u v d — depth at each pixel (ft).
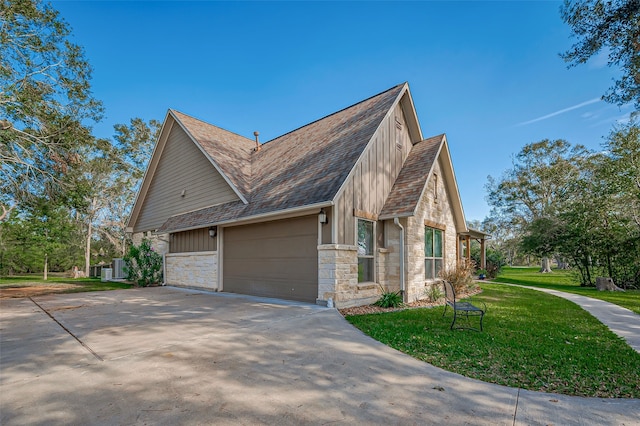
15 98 42.83
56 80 47.14
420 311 28.43
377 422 10.09
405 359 15.83
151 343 17.40
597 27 31.42
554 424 10.11
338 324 22.22
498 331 21.30
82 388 11.98
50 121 47.01
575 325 23.34
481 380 13.44
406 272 33.45
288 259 32.37
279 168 40.40
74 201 51.13
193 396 11.53
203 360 15.03
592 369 14.64
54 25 45.50
